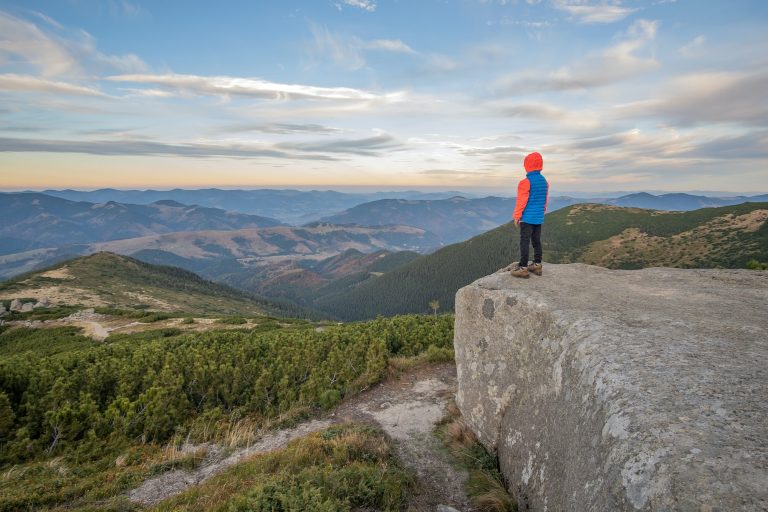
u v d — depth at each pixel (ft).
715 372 14.08
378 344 48.78
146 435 35.27
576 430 16.29
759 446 10.41
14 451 32.53
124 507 24.25
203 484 25.59
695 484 9.84
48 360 53.16
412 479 24.56
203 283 644.27
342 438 28.89
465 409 30.71
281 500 19.53
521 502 21.20
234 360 48.75
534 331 23.24
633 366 15.23
